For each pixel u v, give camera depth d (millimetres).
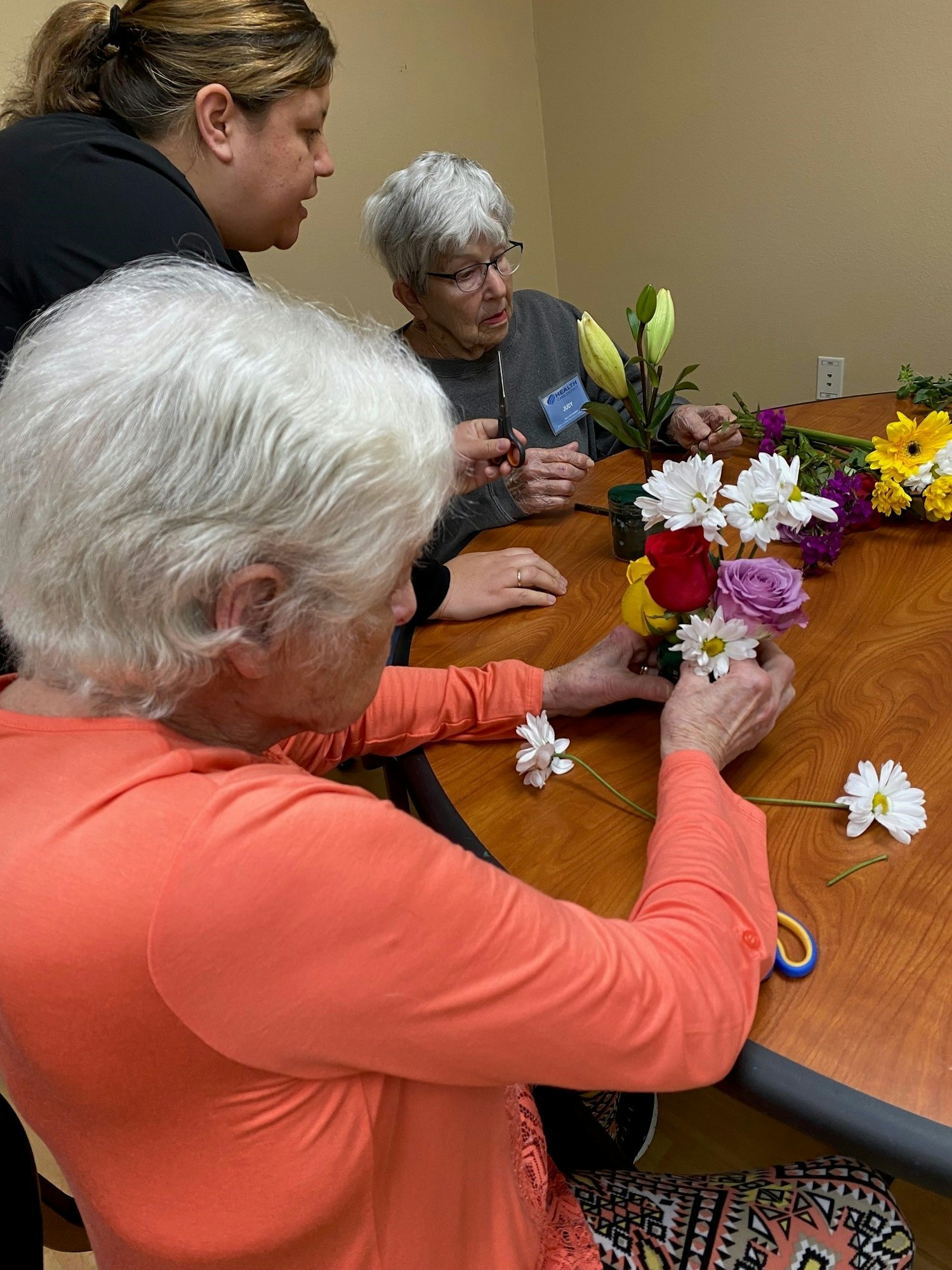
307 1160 475
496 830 820
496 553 1310
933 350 2459
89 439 437
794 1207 716
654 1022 510
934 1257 1079
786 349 2744
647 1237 700
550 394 1733
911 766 812
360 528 463
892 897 679
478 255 1506
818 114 2375
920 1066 560
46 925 421
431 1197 539
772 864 726
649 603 842
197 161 1104
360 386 472
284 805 437
